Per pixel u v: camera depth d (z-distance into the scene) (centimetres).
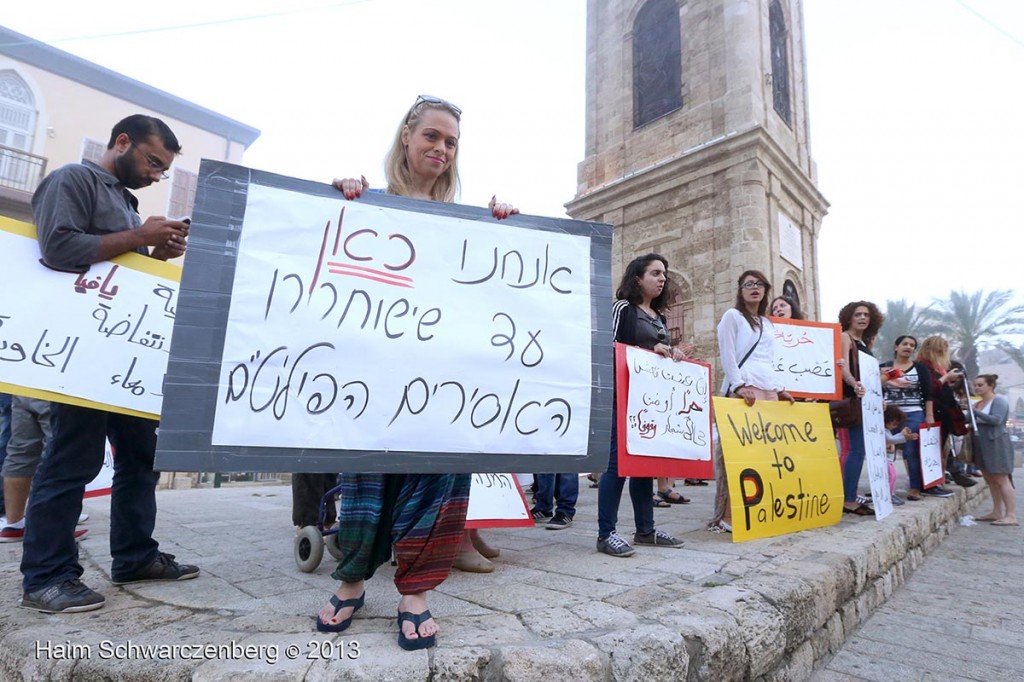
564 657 146
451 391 181
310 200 180
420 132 198
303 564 248
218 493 694
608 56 1591
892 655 246
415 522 161
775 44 1483
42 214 194
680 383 339
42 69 1338
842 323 514
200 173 168
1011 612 304
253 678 132
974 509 741
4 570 240
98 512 462
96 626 171
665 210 1322
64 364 194
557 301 204
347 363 172
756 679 187
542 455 188
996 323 2639
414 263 187
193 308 160
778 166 1271
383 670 135
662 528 386
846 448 455
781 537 333
